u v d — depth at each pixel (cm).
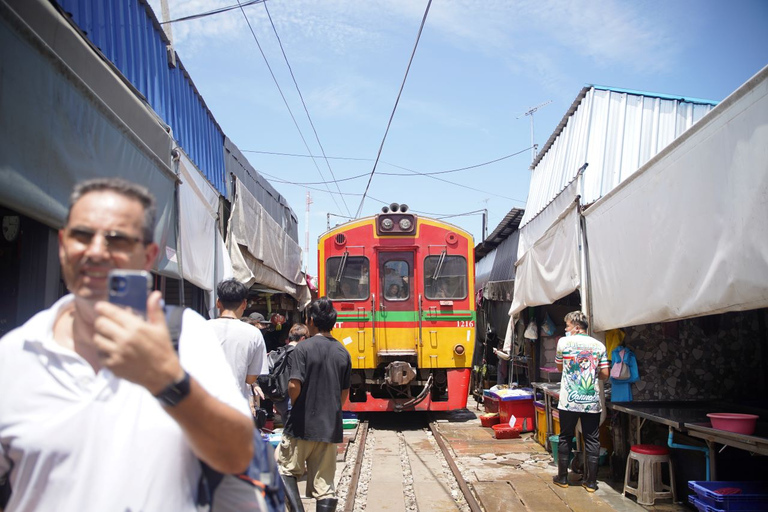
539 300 880
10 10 244
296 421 451
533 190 1273
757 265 363
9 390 141
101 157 344
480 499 589
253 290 1272
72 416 139
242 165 974
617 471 652
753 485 458
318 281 1094
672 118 870
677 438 551
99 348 116
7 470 146
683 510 532
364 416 1202
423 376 1068
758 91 354
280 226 1287
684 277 453
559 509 549
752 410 575
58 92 290
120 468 138
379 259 1087
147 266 147
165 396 121
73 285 138
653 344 657
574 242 697
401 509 585
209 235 695
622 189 570
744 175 372
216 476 148
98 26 455
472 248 1095
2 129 241
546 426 813
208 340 156
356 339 1059
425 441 945
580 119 970
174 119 639
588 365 612
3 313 321
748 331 659
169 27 640
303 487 671
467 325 1064
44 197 279
